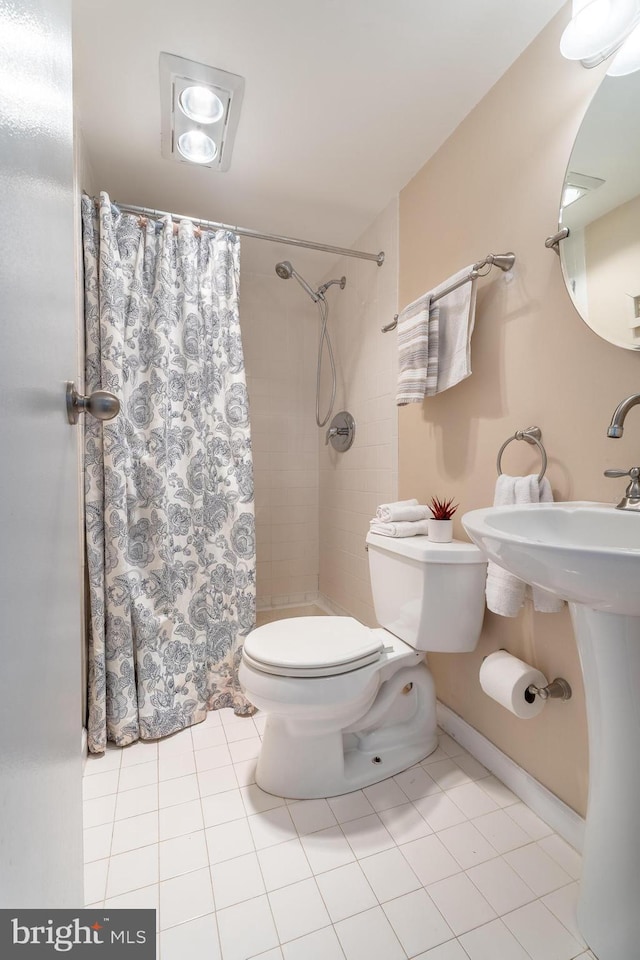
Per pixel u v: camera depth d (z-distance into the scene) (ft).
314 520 8.95
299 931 2.79
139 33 3.77
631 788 2.51
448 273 4.93
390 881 3.13
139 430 5.02
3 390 1.27
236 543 5.44
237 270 5.60
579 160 3.36
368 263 6.77
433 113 4.65
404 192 5.82
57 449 1.96
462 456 4.75
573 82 3.48
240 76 4.19
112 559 4.69
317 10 3.59
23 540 1.45
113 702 4.69
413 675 4.50
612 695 2.53
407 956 2.65
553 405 3.66
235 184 5.81
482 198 4.42
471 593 4.11
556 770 3.64
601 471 3.27
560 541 3.03
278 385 8.57
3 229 1.27
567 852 3.37
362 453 7.00
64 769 2.00
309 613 8.40
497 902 2.97
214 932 2.78
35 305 1.61
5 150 1.28
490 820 3.69
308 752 3.96
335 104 4.52
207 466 5.41
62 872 1.88
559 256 3.55
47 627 1.75
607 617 2.46
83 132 4.90
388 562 4.68
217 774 4.25
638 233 2.97
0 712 1.21
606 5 2.87
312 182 5.75
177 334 5.23
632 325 3.00
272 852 3.36
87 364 4.72
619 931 2.52
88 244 4.70
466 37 3.82
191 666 5.13
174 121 4.67
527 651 3.92
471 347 4.58
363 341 6.95
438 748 4.66
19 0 1.40
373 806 3.83
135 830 3.56
